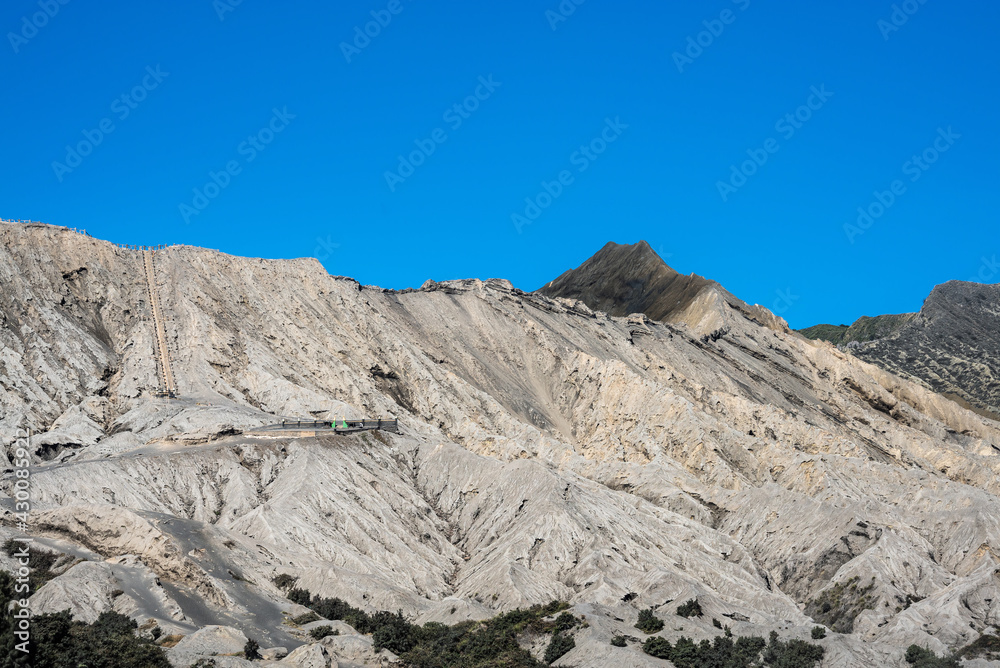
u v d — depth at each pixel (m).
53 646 71.75
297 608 96.50
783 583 124.94
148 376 150.75
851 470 157.62
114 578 85.94
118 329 163.88
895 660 91.75
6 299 152.00
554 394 199.88
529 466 132.50
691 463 160.88
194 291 172.88
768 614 110.31
